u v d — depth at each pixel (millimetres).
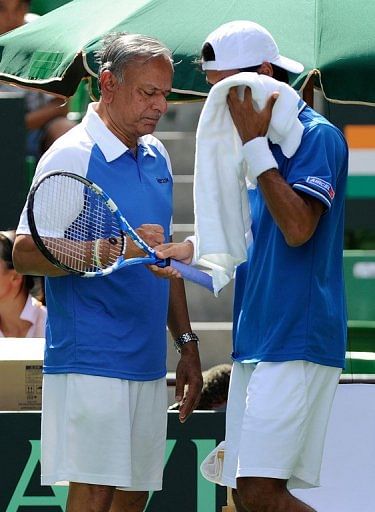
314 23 18000
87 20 19125
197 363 16703
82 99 30531
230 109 14094
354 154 30328
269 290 14562
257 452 14383
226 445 15430
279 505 14531
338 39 17641
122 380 15500
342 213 15008
